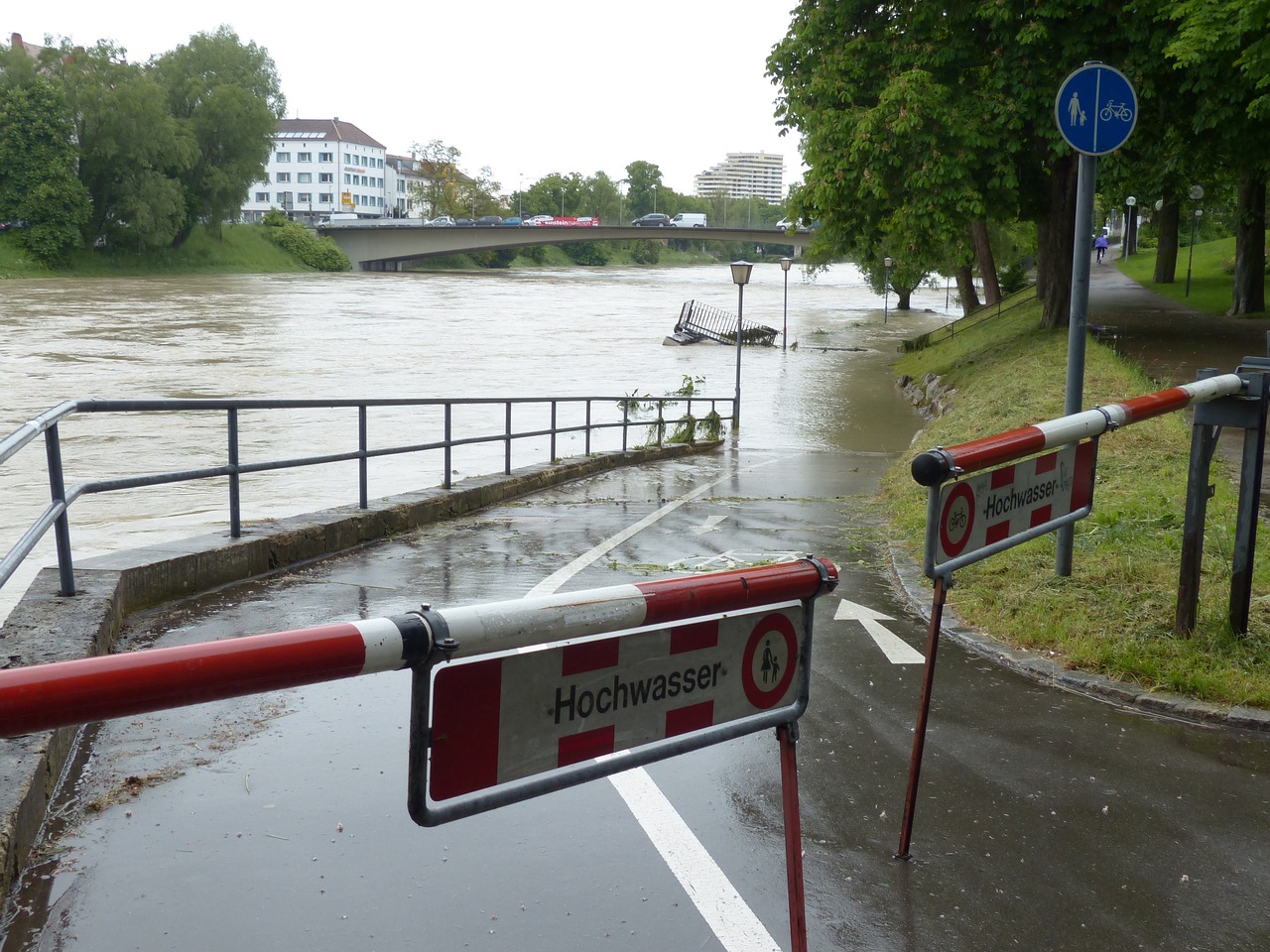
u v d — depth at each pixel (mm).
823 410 33031
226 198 109312
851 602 7184
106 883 3545
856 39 27125
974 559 3967
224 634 6125
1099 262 74312
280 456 22328
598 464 17250
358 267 126625
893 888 3676
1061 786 4465
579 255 177375
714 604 2541
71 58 97312
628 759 2463
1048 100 24703
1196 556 5789
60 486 5797
